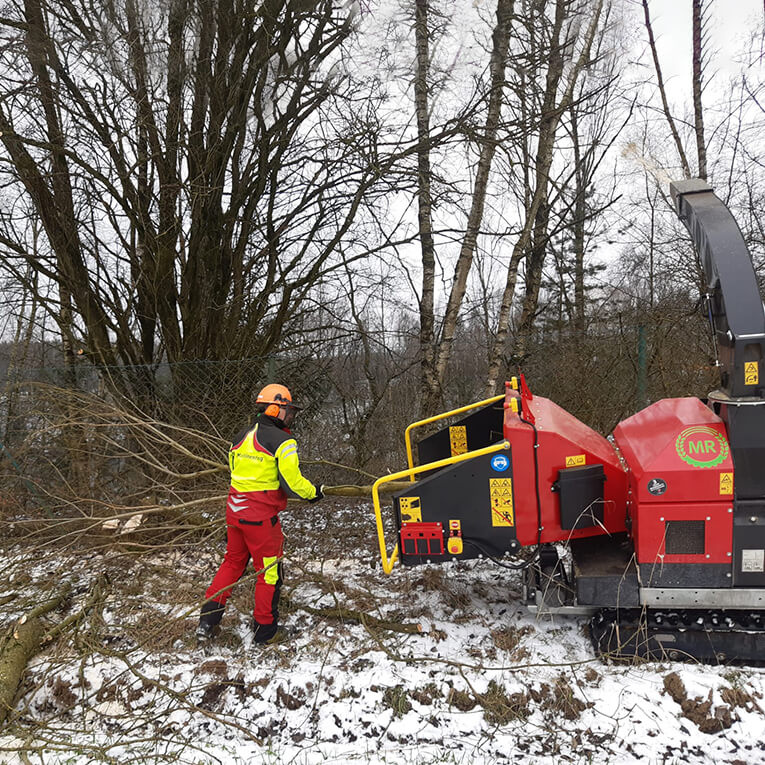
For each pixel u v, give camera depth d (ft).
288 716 10.30
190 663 11.79
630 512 11.09
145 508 16.05
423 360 25.36
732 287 9.95
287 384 25.39
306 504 20.08
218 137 21.77
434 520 11.70
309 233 25.58
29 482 19.30
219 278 23.82
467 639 12.15
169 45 20.61
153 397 22.12
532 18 24.11
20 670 11.39
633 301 41.73
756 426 9.72
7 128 19.95
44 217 22.17
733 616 10.84
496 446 11.31
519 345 26.96
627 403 23.18
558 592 11.79
